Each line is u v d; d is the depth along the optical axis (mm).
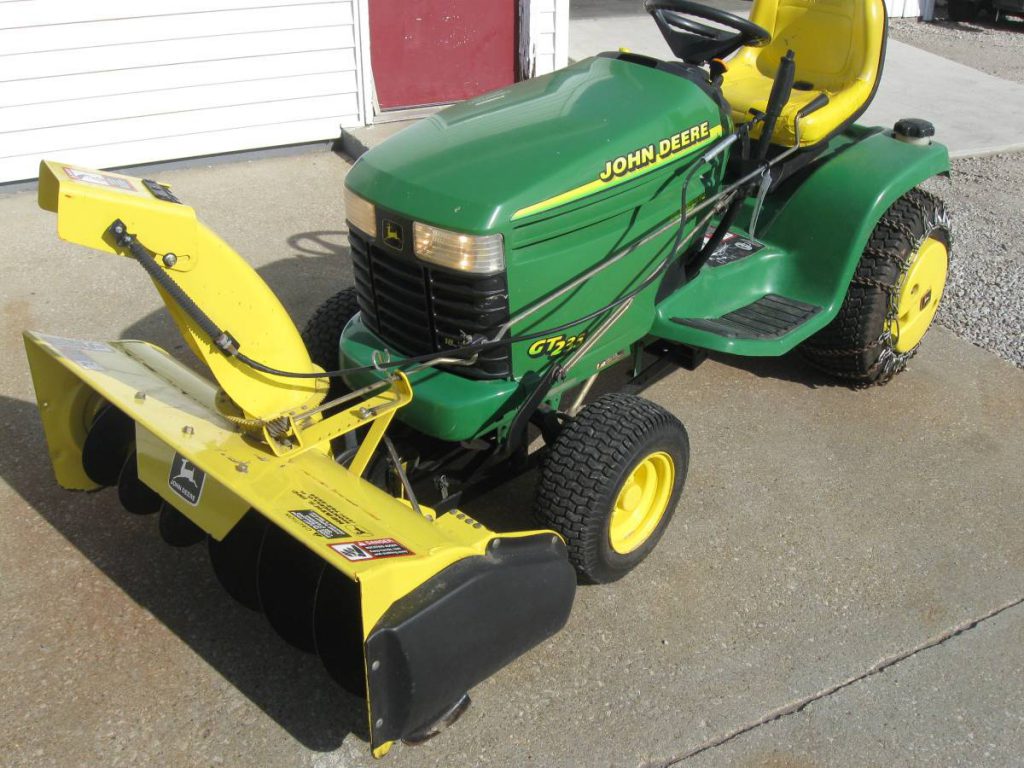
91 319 4488
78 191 2100
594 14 10062
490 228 2549
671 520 3328
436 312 2738
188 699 2619
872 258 3760
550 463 2768
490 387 2760
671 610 2984
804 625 2945
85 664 2709
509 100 3059
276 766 2447
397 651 2027
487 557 2305
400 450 2922
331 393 3146
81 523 3229
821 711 2660
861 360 3910
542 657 2797
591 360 3061
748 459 3707
